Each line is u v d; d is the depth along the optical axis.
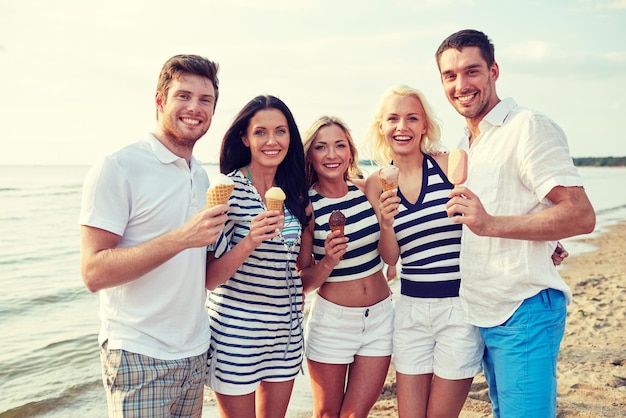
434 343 4.03
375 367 4.25
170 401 3.16
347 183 4.33
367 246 4.20
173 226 3.18
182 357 3.20
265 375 3.84
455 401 3.91
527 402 3.41
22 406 5.91
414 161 4.20
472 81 3.58
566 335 7.48
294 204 3.92
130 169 3.07
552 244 3.51
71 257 16.16
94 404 6.02
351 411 4.23
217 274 3.49
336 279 4.19
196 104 3.21
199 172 3.42
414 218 4.02
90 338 8.43
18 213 27.44
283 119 3.85
